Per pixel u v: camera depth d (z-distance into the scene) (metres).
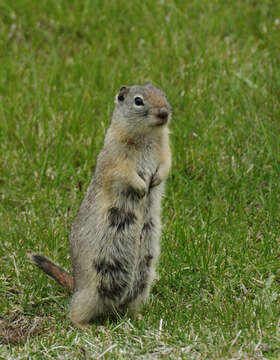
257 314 8.92
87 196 9.56
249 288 10.09
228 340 8.24
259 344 8.05
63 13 18.53
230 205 11.82
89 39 17.77
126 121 9.13
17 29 18.14
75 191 12.59
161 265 10.72
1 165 13.38
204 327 8.66
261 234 11.30
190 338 8.42
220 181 12.58
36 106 14.94
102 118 14.33
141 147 9.28
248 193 12.26
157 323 9.11
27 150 13.86
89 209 9.41
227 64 15.52
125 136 9.15
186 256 10.73
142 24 17.73
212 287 10.18
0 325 9.49
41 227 11.68
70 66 16.44
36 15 18.56
